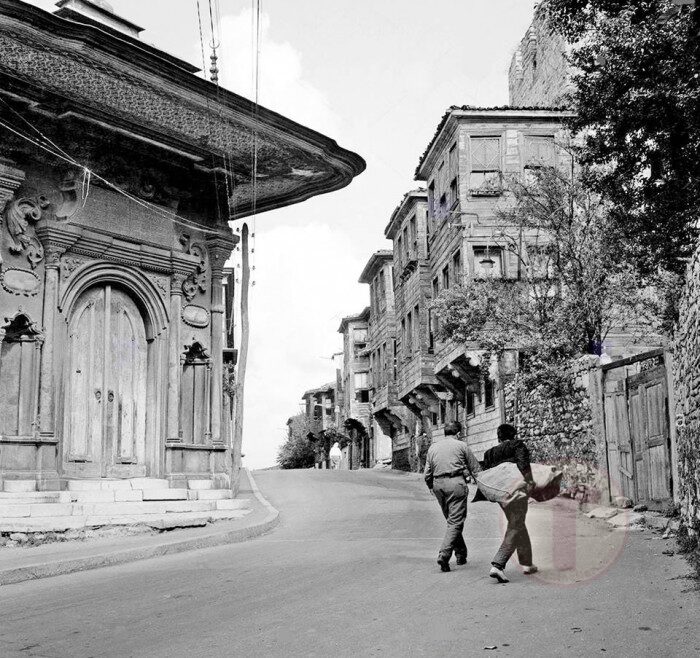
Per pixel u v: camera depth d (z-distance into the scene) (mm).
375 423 59062
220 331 16984
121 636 5898
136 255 15453
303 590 7582
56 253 14117
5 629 6301
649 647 5012
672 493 11852
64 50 12500
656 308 18891
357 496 20875
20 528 12156
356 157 17875
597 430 14906
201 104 14445
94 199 14812
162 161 15914
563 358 18312
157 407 15742
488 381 26219
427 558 9578
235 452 17000
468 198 25641
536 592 7004
